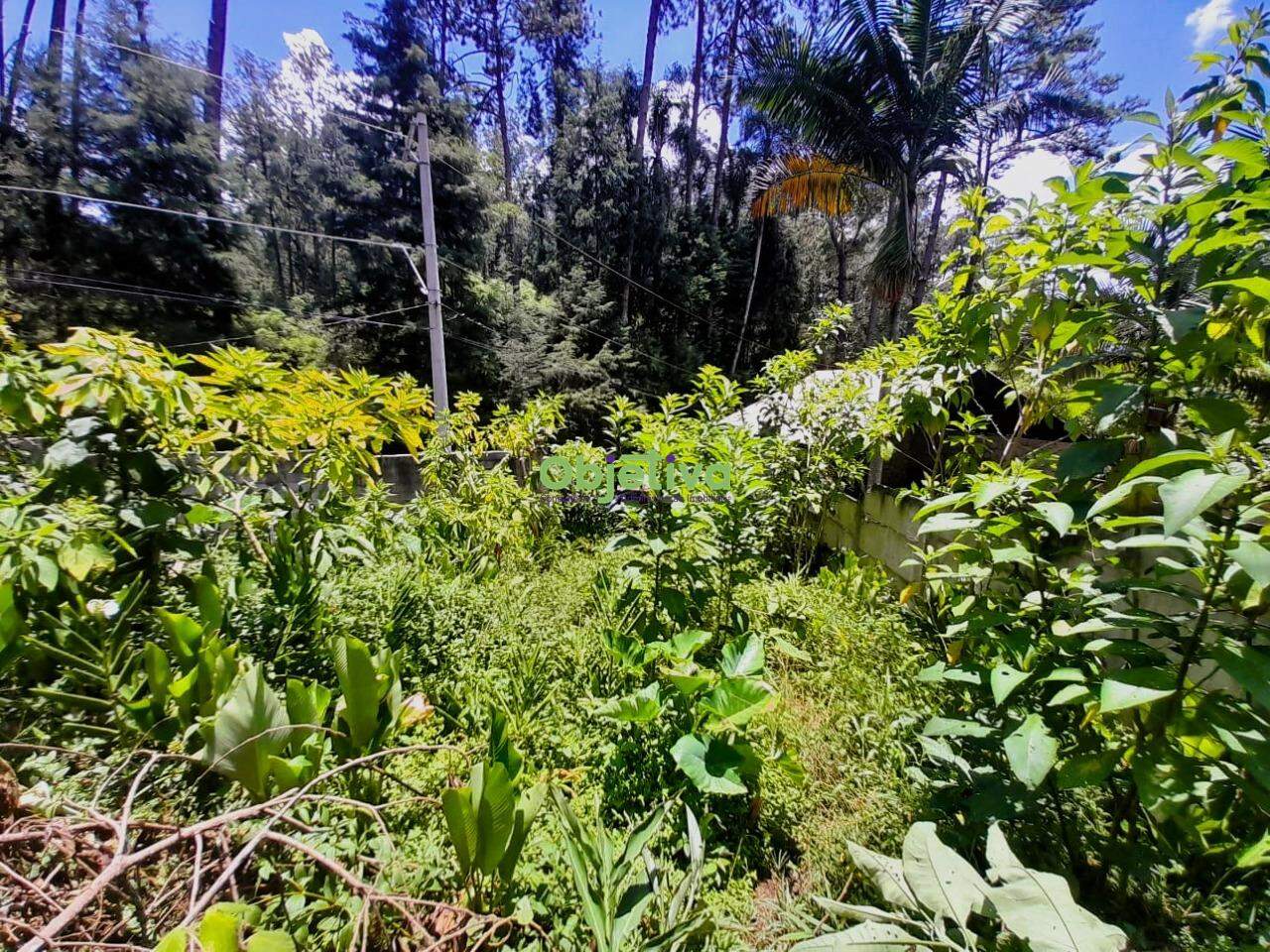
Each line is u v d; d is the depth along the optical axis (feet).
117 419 6.54
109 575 6.99
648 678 8.39
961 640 5.97
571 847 4.64
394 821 5.49
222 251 43.39
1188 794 3.73
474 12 69.67
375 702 5.96
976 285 7.27
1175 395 4.49
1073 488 5.11
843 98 26.55
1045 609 5.04
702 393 11.98
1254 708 3.91
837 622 9.82
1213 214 4.26
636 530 10.27
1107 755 4.13
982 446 8.76
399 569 10.26
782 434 13.71
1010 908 3.37
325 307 47.19
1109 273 4.98
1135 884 4.75
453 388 47.32
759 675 6.84
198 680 5.84
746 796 6.23
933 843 4.03
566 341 52.65
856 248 63.67
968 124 27.09
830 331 13.98
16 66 38.60
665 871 5.22
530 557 14.65
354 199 44.24
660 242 61.21
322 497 11.11
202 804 5.34
